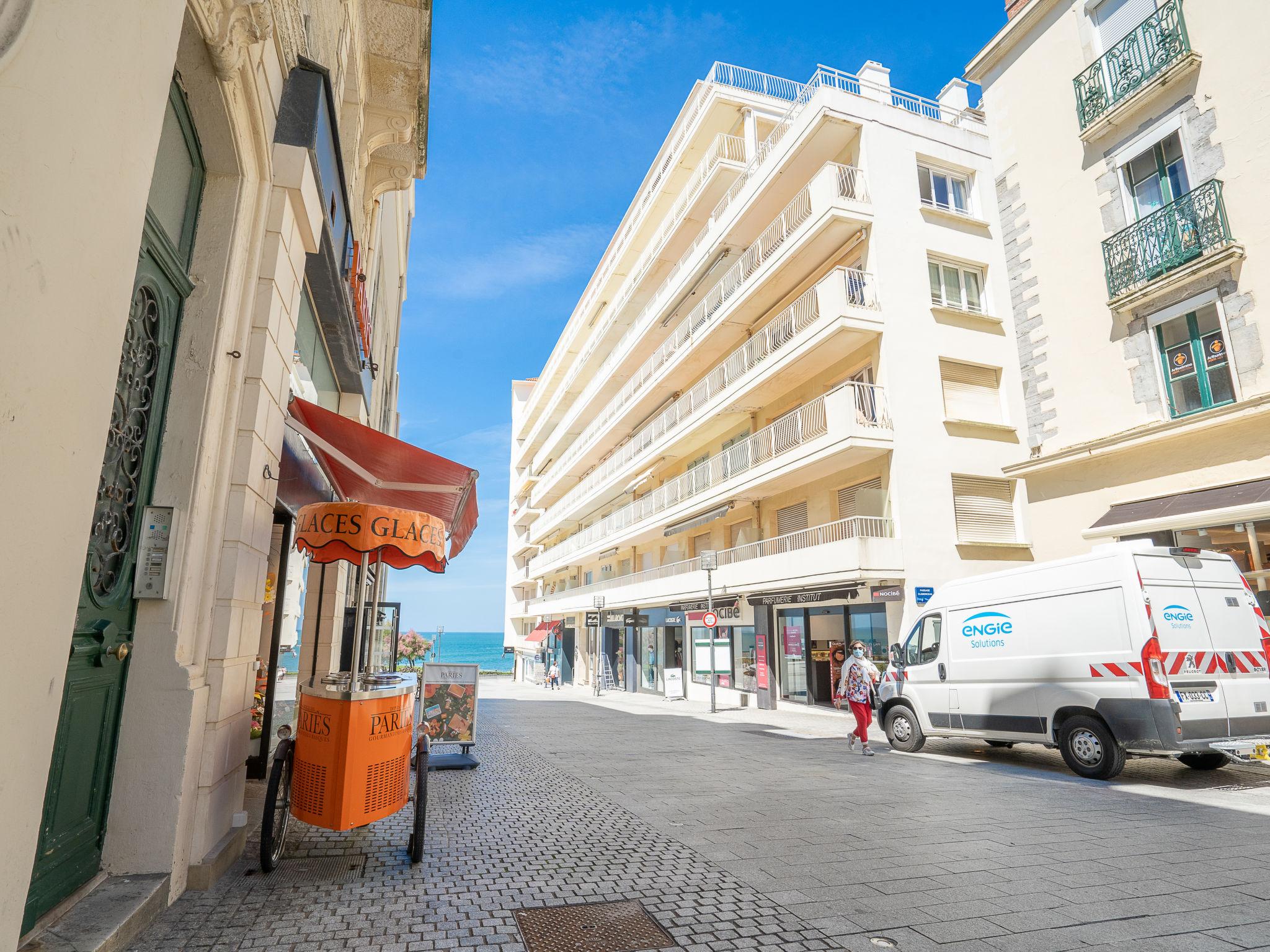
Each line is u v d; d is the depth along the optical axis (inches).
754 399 817.5
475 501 305.4
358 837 211.0
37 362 69.3
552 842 208.1
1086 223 529.0
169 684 151.8
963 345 684.1
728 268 945.5
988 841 209.0
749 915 149.1
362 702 179.8
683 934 138.8
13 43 62.4
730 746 446.6
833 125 697.6
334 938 133.8
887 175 695.7
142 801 147.9
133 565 149.1
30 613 69.9
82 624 129.3
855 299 661.9
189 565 159.0
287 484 279.3
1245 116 431.2
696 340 925.2
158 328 152.4
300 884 164.9
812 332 681.6
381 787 182.4
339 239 284.0
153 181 147.9
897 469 627.5
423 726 388.2
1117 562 320.5
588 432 1469.0
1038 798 273.3
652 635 1220.5
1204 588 325.7
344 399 411.8
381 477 292.5
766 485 771.4
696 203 978.1
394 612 566.9
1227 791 283.4
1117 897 159.3
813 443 668.1
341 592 408.2
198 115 162.1
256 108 173.3
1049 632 345.7
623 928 141.4
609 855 193.8
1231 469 424.2
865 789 295.0
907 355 654.5
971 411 682.8
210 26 142.2
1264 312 416.8
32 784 71.0
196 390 163.6
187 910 144.9
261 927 138.2
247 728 195.0
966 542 636.7
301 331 285.4
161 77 93.1
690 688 996.6
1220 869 179.8
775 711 757.3
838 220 669.3
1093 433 512.1
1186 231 455.2
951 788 297.3
